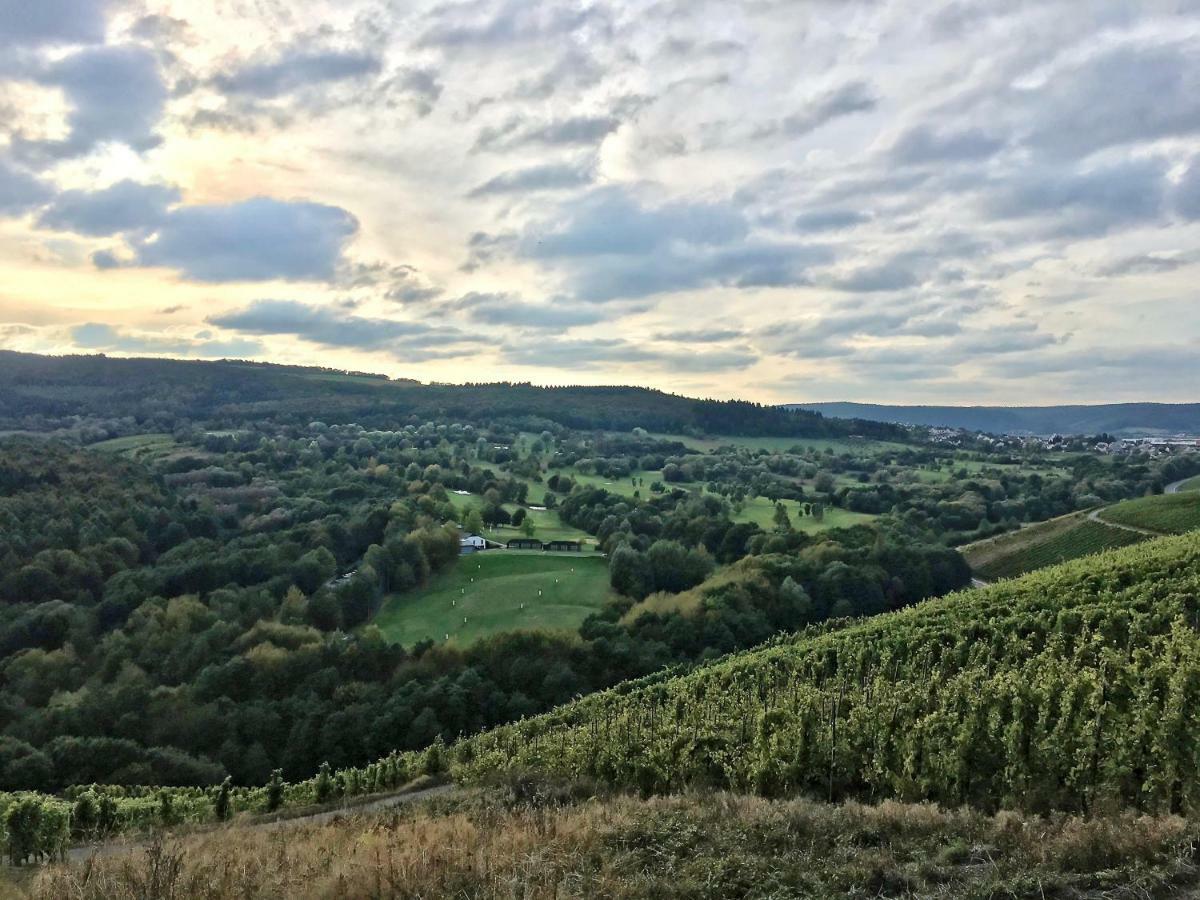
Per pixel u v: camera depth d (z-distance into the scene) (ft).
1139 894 31.04
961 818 43.16
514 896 33.22
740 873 36.11
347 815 84.33
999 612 136.87
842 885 34.58
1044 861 34.73
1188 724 53.83
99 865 43.39
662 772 76.07
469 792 83.30
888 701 75.87
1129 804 54.60
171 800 117.70
